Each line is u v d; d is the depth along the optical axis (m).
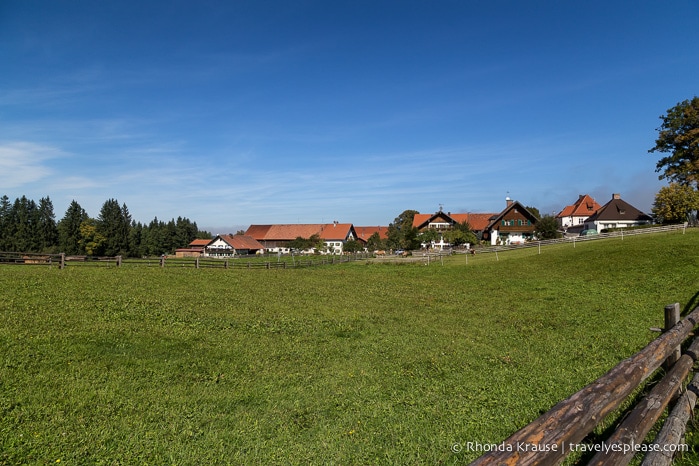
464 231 78.12
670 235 39.44
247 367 10.45
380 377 9.70
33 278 22.27
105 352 10.86
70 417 7.16
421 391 8.66
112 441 6.45
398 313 18.94
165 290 22.17
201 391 8.67
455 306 20.78
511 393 8.21
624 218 77.50
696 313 7.47
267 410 7.79
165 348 11.69
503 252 50.28
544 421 3.07
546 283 27.14
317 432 6.88
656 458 3.66
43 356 10.07
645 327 13.70
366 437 6.65
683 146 55.53
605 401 3.65
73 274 25.72
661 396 4.67
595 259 33.44
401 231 104.31
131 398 8.11
